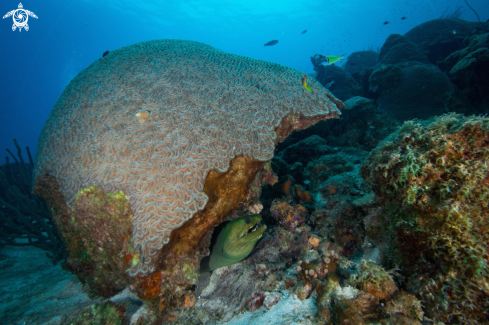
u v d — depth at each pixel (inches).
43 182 144.1
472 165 71.1
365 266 89.1
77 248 139.6
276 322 94.0
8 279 173.0
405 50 366.9
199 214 118.2
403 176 81.7
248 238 116.2
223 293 121.6
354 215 127.5
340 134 308.0
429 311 74.9
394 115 294.7
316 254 124.4
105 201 116.3
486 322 65.4
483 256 66.3
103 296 130.5
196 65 181.5
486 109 258.8
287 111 153.8
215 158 124.5
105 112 147.3
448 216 71.1
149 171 117.8
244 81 170.4
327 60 234.1
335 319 83.8
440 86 286.0
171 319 109.5
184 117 140.8
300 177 238.4
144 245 99.4
